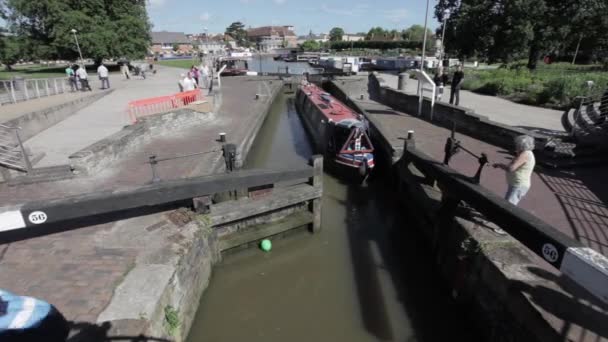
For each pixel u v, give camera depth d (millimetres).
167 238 5645
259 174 7133
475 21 31594
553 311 3887
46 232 5770
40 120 12703
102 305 4156
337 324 5805
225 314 6043
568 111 13352
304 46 111688
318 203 8273
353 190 11078
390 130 13375
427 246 7762
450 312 6012
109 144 9203
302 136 18141
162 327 4414
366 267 7316
